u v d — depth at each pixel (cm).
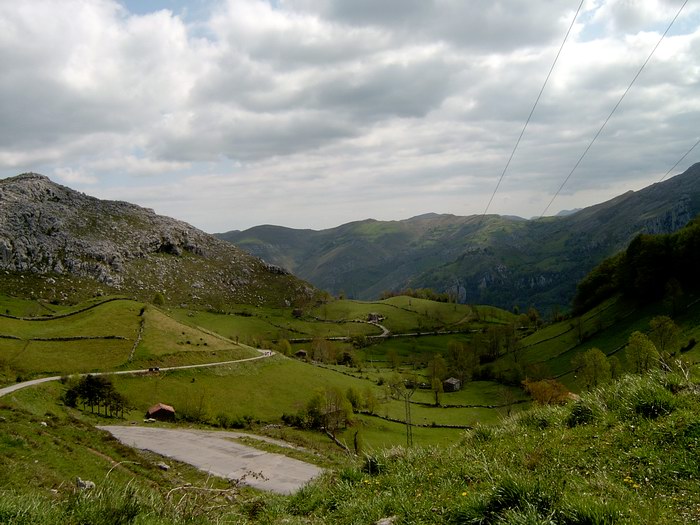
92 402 7350
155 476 2836
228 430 7356
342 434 8575
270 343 18725
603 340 12875
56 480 1983
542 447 937
